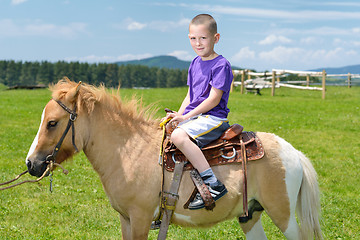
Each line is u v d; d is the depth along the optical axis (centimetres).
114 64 15200
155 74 15862
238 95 2662
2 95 2512
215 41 371
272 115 1684
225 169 360
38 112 1744
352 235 522
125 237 379
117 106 375
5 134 1227
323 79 2478
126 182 356
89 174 830
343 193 725
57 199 668
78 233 527
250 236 405
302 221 376
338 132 1320
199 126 354
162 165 356
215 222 376
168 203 355
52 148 348
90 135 365
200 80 371
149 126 381
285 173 363
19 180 772
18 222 566
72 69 14612
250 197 370
